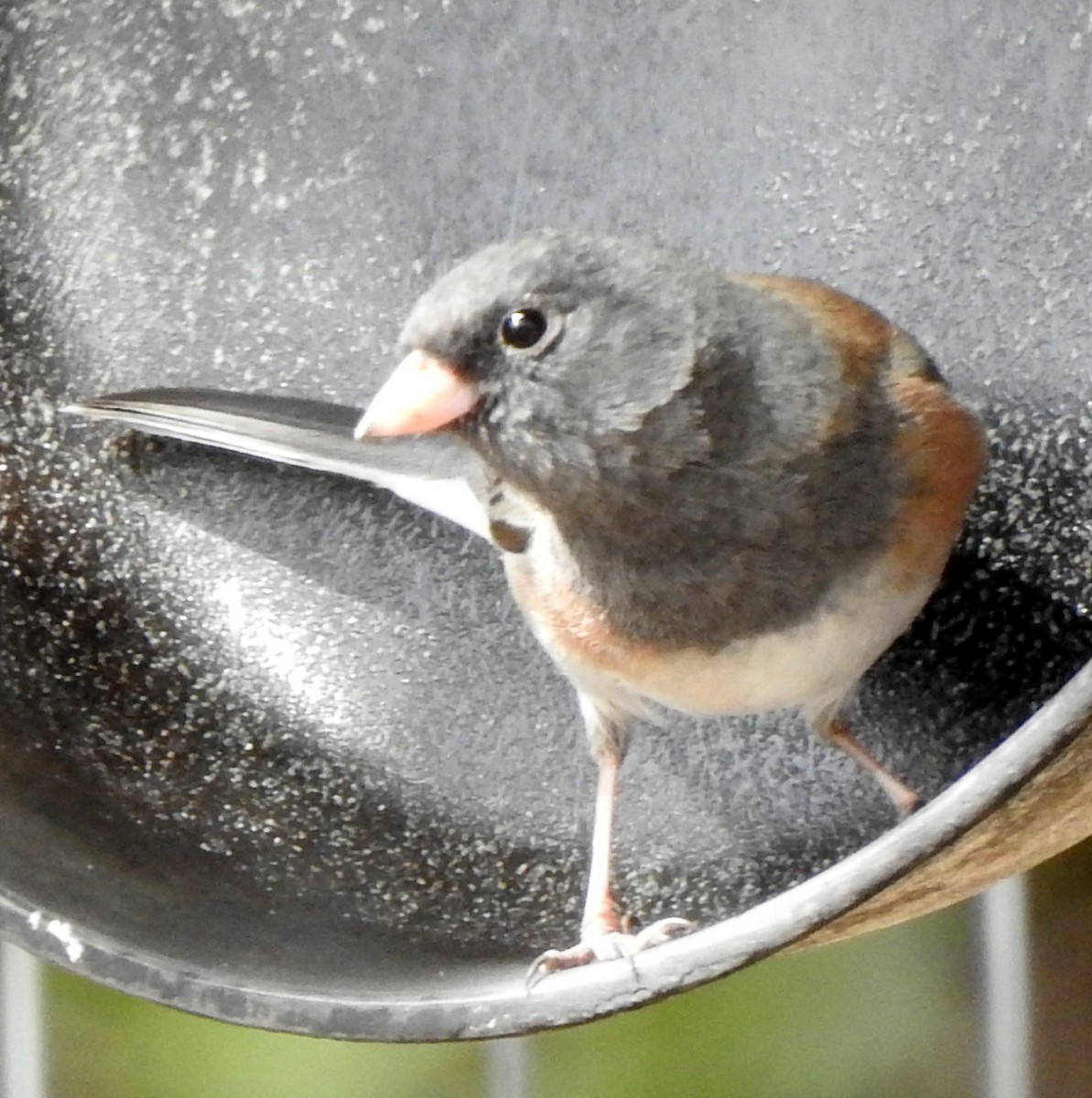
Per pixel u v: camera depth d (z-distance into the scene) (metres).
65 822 2.81
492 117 2.83
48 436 2.84
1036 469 2.81
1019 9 2.81
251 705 2.83
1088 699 2.74
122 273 2.84
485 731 2.83
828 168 2.82
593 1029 2.88
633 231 2.83
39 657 2.84
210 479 2.84
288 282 2.84
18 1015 2.89
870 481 2.79
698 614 2.79
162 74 2.84
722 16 2.83
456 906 2.81
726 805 2.81
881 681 2.81
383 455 2.82
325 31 2.84
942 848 2.74
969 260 2.82
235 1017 2.77
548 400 2.78
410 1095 2.88
